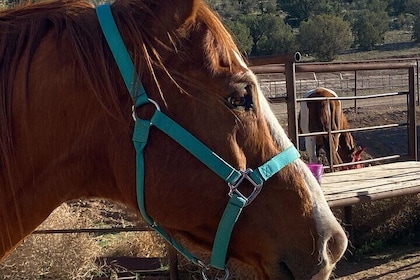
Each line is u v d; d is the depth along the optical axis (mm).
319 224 1515
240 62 1502
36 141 1467
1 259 1546
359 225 5230
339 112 7812
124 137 1456
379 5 46906
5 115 1439
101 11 1505
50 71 1454
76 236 4305
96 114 1461
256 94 1493
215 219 1489
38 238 4211
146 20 1480
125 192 1503
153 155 1446
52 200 1532
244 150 1473
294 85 3973
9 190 1479
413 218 5453
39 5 1552
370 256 5035
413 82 5516
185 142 1437
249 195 1476
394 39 38219
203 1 1525
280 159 1508
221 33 1497
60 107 1456
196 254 1859
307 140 8195
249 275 3543
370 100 17562
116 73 1454
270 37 31000
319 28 32344
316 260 1505
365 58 32594
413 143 5719
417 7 47219
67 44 1468
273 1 41781
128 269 4391
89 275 4312
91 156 1491
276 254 1497
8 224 1508
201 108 1444
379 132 12789
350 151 7785
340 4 48406
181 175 1446
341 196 4207
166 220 1497
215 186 1455
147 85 1445
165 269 4305
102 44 1467
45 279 4246
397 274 4562
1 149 1442
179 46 1459
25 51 1473
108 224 5648
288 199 1503
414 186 4602
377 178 4914
